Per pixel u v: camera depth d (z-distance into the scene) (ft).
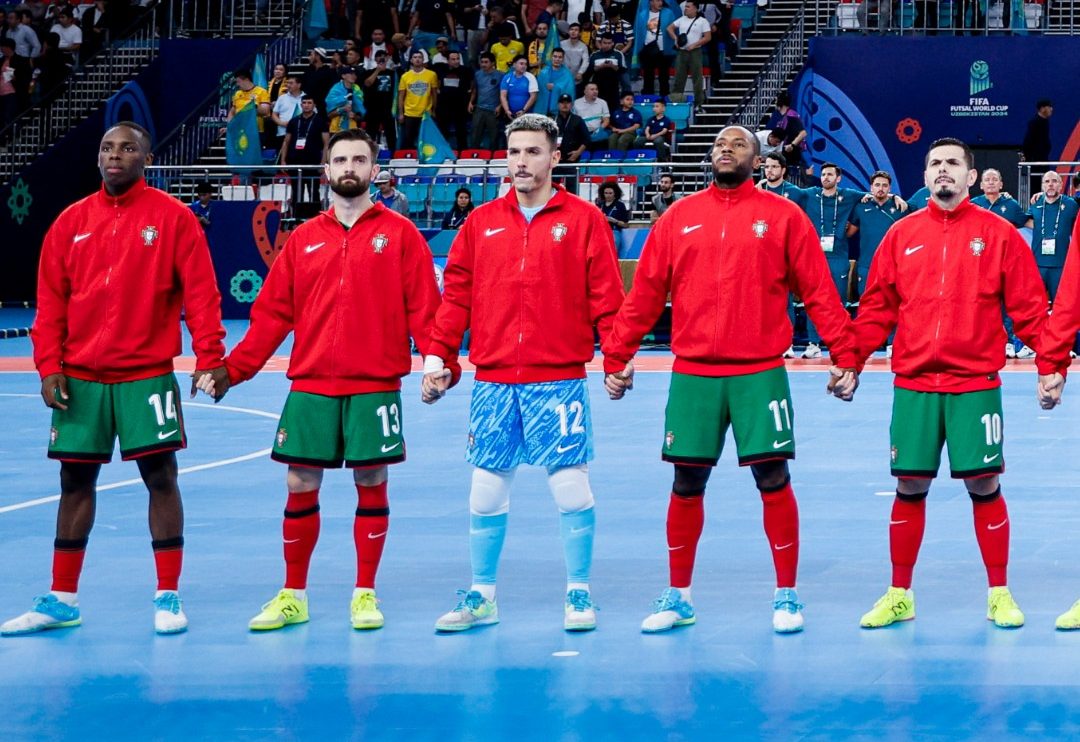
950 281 27.43
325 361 27.78
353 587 30.86
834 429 55.88
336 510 39.45
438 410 64.49
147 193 27.91
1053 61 110.93
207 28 130.62
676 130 111.65
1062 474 44.45
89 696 23.20
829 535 35.63
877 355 87.30
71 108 130.11
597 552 34.14
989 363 27.35
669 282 28.09
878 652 25.34
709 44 113.70
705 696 22.89
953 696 22.72
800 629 26.89
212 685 23.75
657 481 44.24
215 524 37.68
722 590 30.19
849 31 114.73
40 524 38.11
